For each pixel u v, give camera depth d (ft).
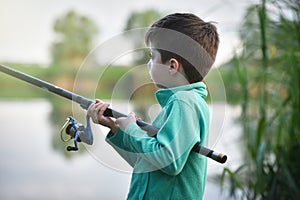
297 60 7.97
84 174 14.20
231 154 8.82
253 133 8.18
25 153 16.56
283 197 7.90
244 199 8.26
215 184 8.93
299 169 8.05
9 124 21.79
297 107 7.85
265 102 8.08
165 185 4.58
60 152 16.94
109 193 12.16
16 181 13.26
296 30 8.00
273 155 8.50
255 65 8.62
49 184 12.93
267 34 8.41
